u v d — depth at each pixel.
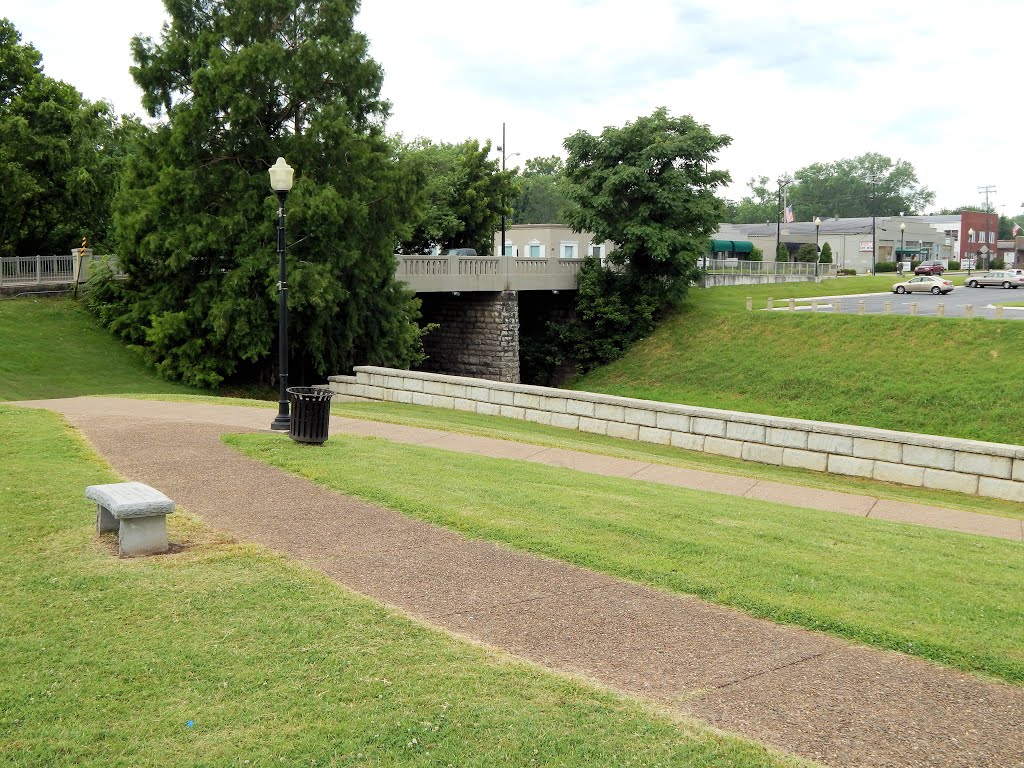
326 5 28.83
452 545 8.20
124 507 7.36
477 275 39.88
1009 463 14.27
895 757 4.57
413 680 5.24
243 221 26.98
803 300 48.59
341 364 30.89
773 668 5.66
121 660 5.45
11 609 6.24
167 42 28.47
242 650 5.61
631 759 4.44
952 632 6.32
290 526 8.66
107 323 29.94
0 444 12.16
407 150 62.62
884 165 179.88
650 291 43.97
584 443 16.83
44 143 34.84
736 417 16.98
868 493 13.70
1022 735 4.86
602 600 6.84
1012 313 40.50
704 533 8.93
